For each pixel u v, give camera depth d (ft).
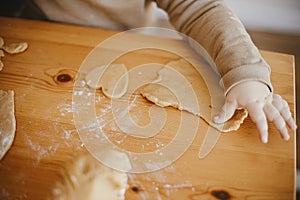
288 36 3.55
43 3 2.26
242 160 1.47
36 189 1.42
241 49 1.69
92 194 1.16
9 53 1.89
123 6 2.25
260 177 1.42
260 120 1.53
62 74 1.79
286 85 1.73
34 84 1.76
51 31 1.99
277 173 1.43
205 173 1.44
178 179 1.43
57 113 1.64
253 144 1.52
